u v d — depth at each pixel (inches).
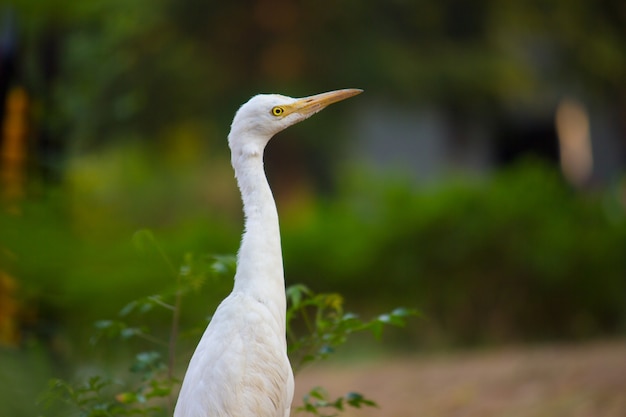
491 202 608.4
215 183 1114.1
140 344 436.5
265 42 970.7
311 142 992.2
